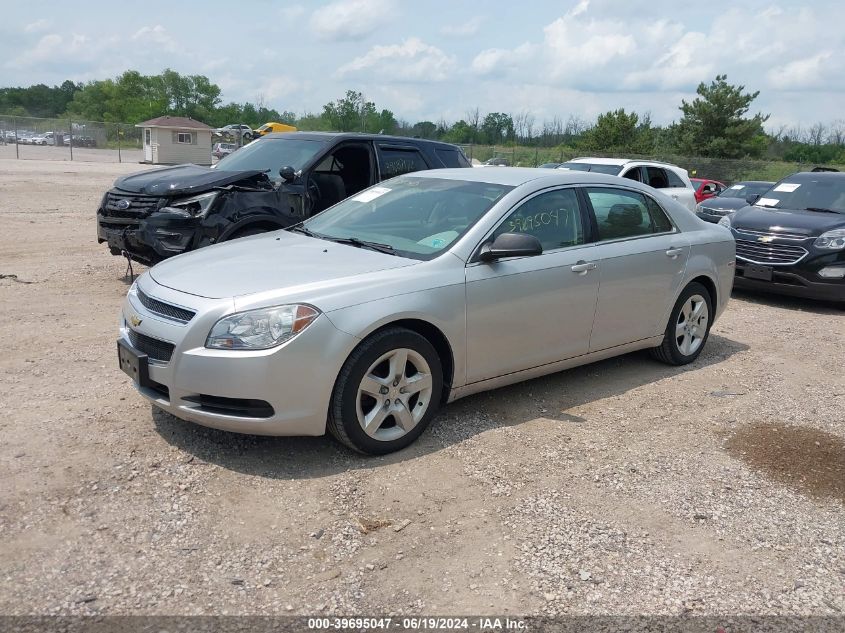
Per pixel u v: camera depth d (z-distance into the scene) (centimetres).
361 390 413
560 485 409
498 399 538
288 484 393
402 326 437
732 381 610
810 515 390
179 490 380
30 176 2716
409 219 514
